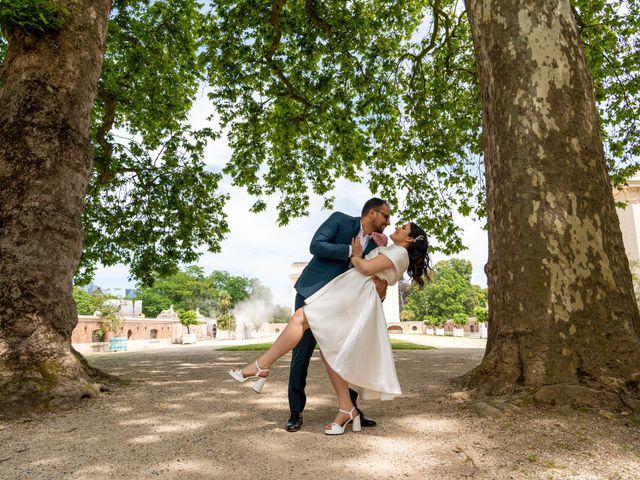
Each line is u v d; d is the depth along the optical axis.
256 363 2.92
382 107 13.02
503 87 4.27
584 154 3.89
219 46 12.28
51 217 4.85
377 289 3.04
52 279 4.74
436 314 65.94
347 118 13.30
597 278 3.61
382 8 12.70
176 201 13.74
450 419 3.16
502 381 3.60
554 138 3.92
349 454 2.45
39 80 5.12
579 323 3.51
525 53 4.16
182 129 14.16
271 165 14.93
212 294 78.94
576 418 2.89
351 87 13.12
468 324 50.66
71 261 5.02
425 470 2.17
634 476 2.02
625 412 2.95
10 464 2.39
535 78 4.08
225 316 51.31
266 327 60.97
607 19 10.95
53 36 5.27
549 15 4.19
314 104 13.12
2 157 4.86
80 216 5.29
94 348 25.97
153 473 2.20
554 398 3.14
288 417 3.42
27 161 4.87
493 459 2.30
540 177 3.87
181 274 76.88
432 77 13.63
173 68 13.30
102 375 5.42
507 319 3.87
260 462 2.34
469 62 12.99
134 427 3.18
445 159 13.39
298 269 64.44
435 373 6.40
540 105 4.01
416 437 2.75
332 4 11.84
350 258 3.00
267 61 12.26
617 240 3.82
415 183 13.97
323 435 2.86
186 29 12.72
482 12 4.61
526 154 3.98
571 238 3.69
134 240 13.67
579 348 3.45
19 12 4.86
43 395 3.97
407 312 70.38
